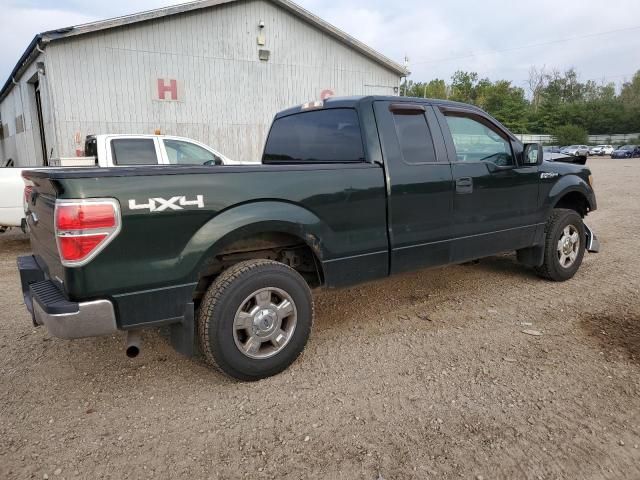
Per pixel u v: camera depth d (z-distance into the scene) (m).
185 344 2.96
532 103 93.56
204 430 2.68
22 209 7.39
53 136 13.88
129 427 2.72
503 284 5.26
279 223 3.15
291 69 17.70
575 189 5.30
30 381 3.26
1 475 2.32
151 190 2.71
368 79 19.62
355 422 2.73
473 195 4.29
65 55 13.62
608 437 2.56
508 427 2.66
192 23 15.51
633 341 3.75
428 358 3.52
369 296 4.93
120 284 2.67
